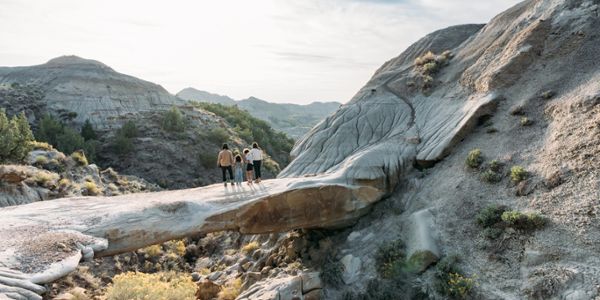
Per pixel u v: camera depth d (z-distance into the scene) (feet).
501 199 46.70
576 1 68.54
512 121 57.11
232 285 52.11
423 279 41.78
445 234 46.21
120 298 42.83
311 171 65.92
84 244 36.14
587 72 56.39
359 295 41.39
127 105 280.92
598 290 31.50
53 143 175.11
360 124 74.84
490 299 36.19
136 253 68.03
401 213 53.57
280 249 57.21
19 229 37.01
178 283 53.26
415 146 63.46
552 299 33.30
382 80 89.92
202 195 50.11
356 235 52.44
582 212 38.91
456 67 79.25
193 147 202.69
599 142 44.24
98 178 100.48
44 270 30.63
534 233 39.73
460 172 54.29
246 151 58.54
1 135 84.69
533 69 63.26
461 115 63.57
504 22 80.12
